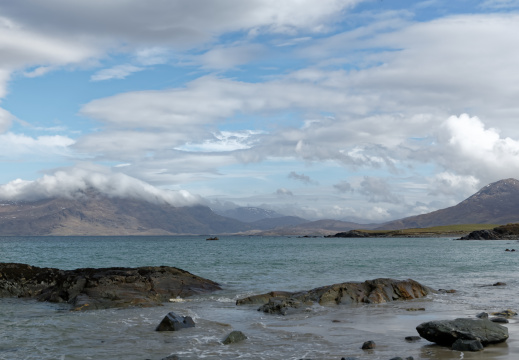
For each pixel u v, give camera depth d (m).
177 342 16.88
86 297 27.30
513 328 18.14
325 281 39.88
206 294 31.19
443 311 23.72
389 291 28.38
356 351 15.03
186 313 23.81
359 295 27.31
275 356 14.62
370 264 62.41
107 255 96.12
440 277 43.78
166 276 32.00
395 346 15.73
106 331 19.03
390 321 20.97
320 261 69.69
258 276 44.50
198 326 19.97
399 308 24.97
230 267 56.69
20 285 31.06
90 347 16.20
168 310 24.84
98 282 29.03
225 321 21.39
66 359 14.68
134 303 26.36
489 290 32.94
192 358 14.52
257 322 21.03
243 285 36.72
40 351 15.67
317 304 26.08
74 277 30.84
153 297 28.45
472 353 14.43
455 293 31.03
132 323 20.86
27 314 24.09
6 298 29.80
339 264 62.47
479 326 16.02
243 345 16.22
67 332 18.86
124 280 29.75
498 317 20.62
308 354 14.77
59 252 113.00
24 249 135.25
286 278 42.56
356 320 21.28
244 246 172.00
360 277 43.56
